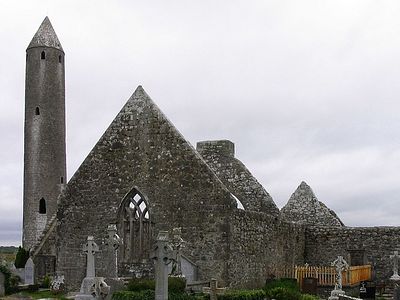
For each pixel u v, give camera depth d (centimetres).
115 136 3022
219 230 2770
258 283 3008
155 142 2952
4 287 3028
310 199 4269
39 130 5919
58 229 3055
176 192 2870
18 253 4172
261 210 3438
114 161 3002
